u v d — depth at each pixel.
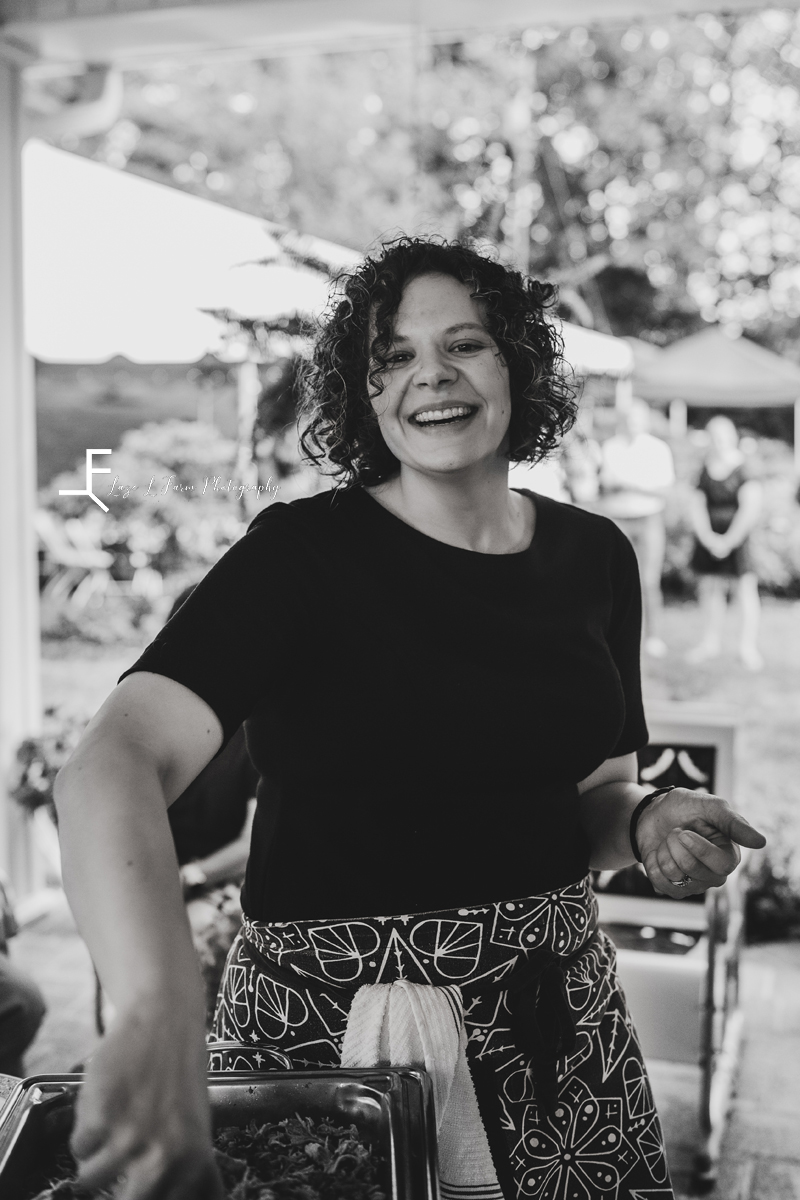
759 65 8.91
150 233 3.50
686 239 9.13
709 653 7.25
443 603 1.06
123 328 3.53
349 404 1.15
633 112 9.17
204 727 0.90
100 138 9.36
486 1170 0.99
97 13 3.76
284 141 9.57
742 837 1.11
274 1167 0.80
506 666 1.05
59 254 3.53
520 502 1.22
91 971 3.50
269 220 9.56
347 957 1.02
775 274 8.98
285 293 3.46
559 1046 1.04
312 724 1.03
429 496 1.10
